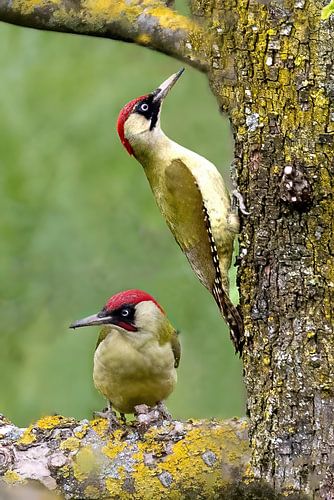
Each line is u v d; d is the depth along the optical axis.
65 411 17.25
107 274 18.03
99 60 18.30
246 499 10.48
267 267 10.26
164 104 17.61
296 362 10.11
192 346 17.19
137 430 10.85
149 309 12.65
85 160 17.78
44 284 18.23
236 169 10.43
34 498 10.68
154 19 10.97
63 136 17.92
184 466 10.61
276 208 10.18
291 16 10.12
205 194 12.26
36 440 10.88
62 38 18.48
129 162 17.77
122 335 12.61
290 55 10.12
